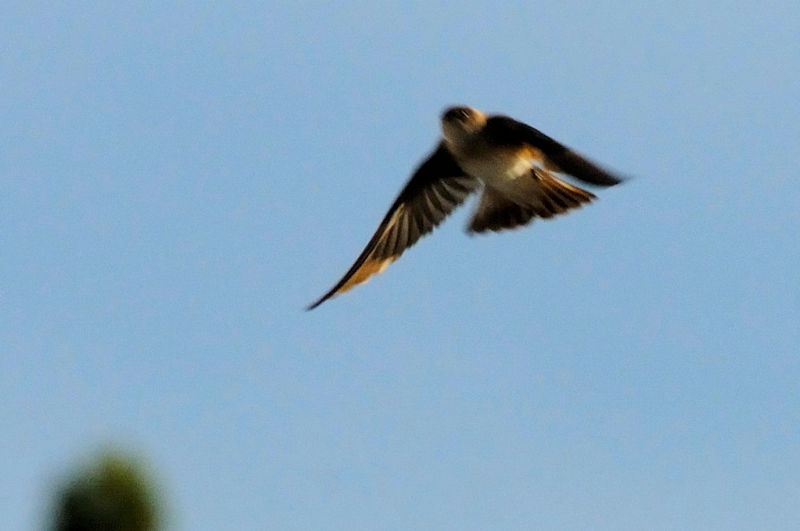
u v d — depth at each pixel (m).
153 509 6.26
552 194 14.70
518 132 14.00
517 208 14.93
